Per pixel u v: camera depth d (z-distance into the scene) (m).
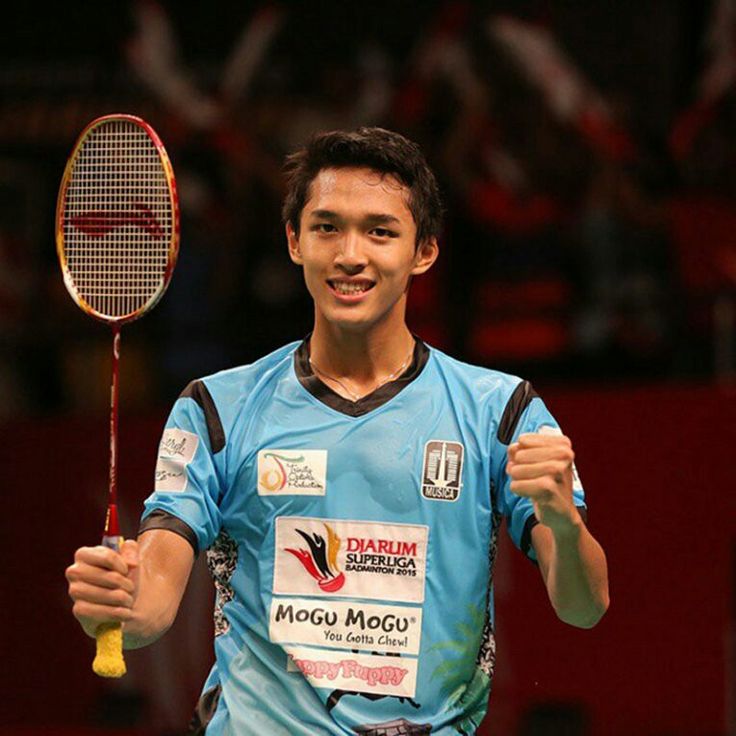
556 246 24.77
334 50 28.08
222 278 26.36
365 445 10.93
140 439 23.09
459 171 25.42
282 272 26.12
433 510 10.87
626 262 24.69
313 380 11.19
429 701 10.73
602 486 20.78
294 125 27.03
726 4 26.11
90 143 11.42
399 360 11.25
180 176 27.11
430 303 24.61
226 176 26.97
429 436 11.00
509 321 24.56
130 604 9.76
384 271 10.79
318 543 10.83
